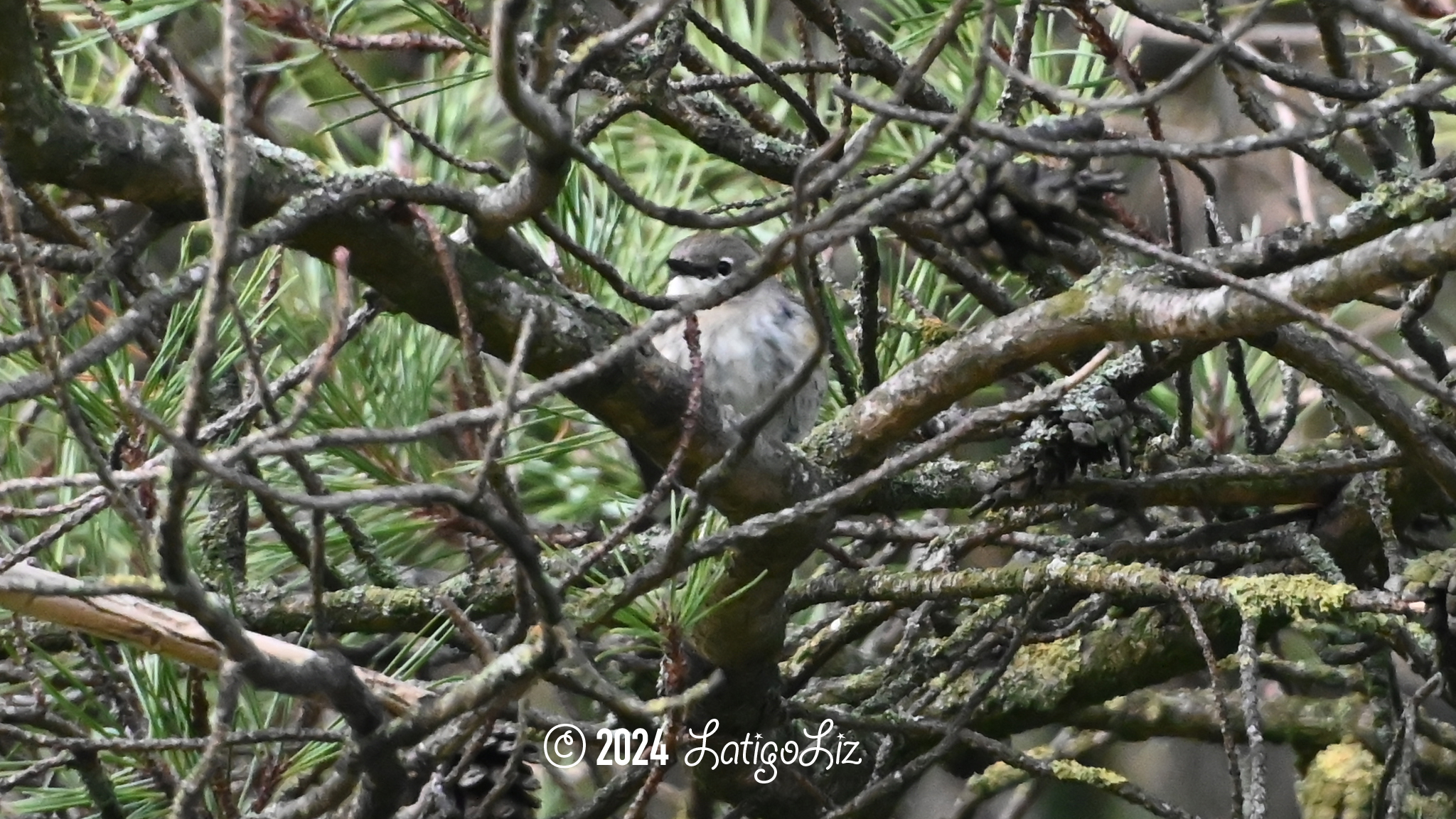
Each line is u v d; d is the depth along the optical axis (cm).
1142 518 641
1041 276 505
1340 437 648
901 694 606
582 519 718
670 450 467
